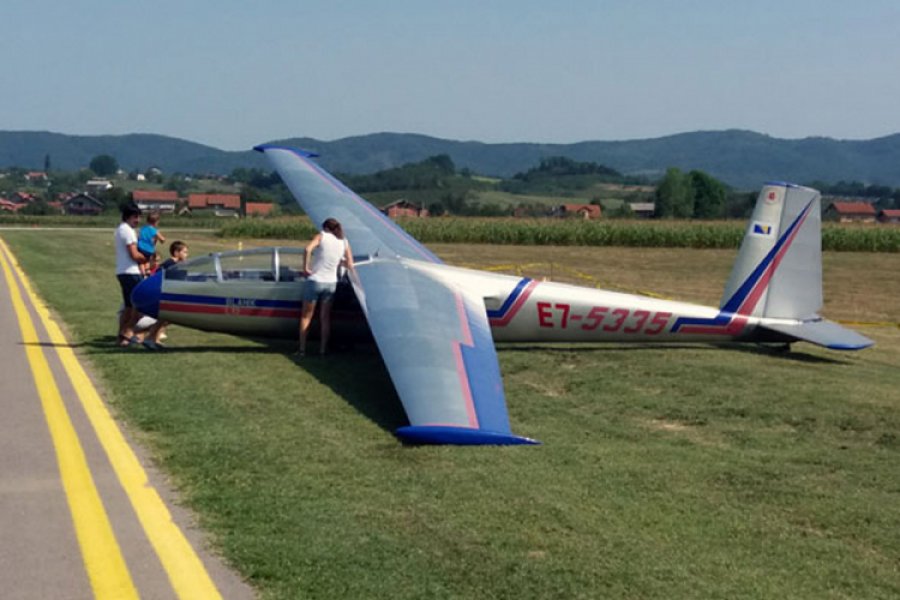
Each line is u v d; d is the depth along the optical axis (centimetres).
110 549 586
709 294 2470
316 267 1280
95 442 823
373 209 1784
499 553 597
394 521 648
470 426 857
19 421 892
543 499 705
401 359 991
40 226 7881
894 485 776
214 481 723
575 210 13188
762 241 1423
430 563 578
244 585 540
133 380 1095
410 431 840
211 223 8638
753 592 556
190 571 555
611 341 1412
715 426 966
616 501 709
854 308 2264
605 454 840
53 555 576
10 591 525
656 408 1039
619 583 560
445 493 711
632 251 4534
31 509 654
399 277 1294
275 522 638
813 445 899
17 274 2522
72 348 1319
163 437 847
